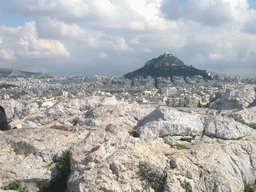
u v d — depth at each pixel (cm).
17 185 1056
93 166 1027
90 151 1134
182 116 1414
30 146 1211
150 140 1270
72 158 1105
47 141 1254
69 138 1315
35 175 1099
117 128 1252
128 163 1004
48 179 1113
